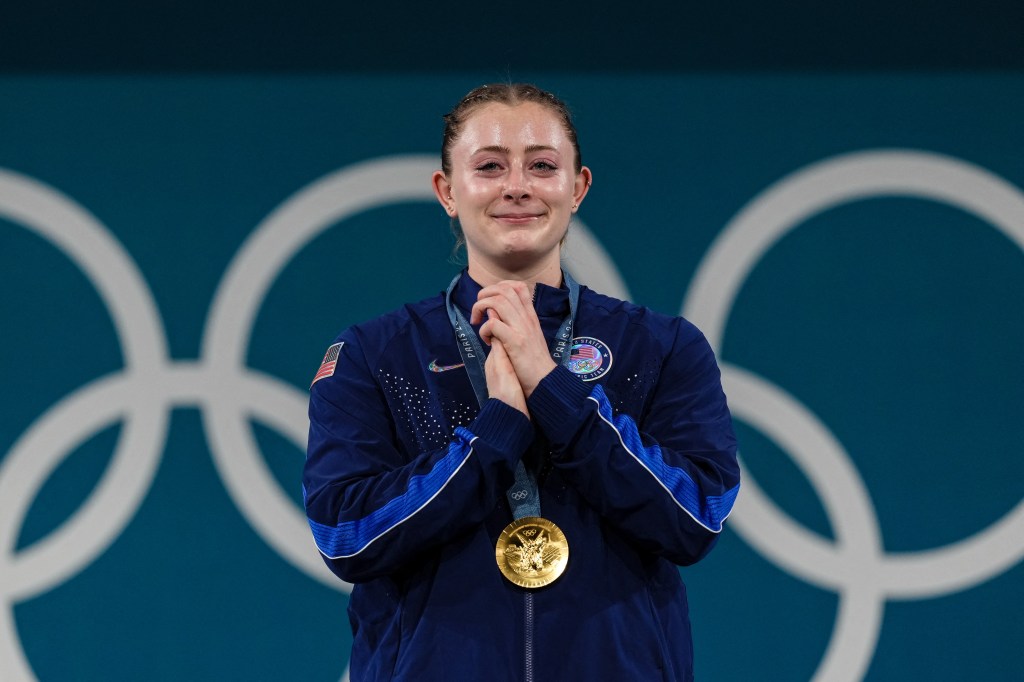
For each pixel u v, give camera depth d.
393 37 14.02
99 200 13.92
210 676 13.55
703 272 13.88
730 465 6.22
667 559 6.00
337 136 14.02
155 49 13.96
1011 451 13.73
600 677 5.69
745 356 13.84
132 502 13.71
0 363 13.80
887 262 13.88
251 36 13.98
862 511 13.68
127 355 13.84
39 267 13.89
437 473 5.78
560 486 6.05
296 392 13.88
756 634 13.57
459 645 5.73
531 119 6.40
